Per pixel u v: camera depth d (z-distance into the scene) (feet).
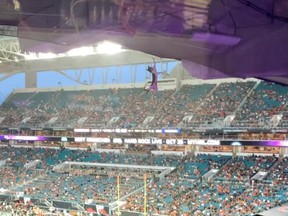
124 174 146.20
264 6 9.39
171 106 156.25
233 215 102.01
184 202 115.03
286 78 10.79
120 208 115.24
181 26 8.68
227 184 122.11
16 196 134.00
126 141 150.51
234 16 9.21
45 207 125.49
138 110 161.89
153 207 113.70
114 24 8.29
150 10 8.41
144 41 8.84
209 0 8.88
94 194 131.34
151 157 150.82
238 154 138.62
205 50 9.52
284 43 9.59
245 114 134.00
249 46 9.57
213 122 136.15
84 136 161.07
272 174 121.19
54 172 159.53
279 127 120.47
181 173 135.44
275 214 41.24
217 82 158.61
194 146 147.33
